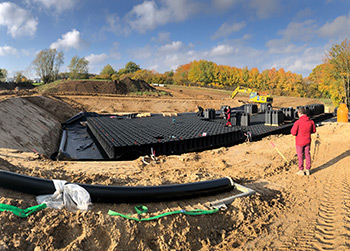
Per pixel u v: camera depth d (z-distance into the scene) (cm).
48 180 393
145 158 819
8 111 1684
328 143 1008
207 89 7594
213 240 370
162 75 9062
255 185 579
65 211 345
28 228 301
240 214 427
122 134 1458
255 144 1080
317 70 7394
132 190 413
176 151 1333
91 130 1984
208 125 1848
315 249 324
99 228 321
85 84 4794
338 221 395
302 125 647
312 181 609
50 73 6150
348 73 3378
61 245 298
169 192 436
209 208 425
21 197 362
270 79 9481
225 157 863
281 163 773
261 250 334
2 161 538
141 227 346
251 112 2692
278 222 413
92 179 527
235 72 9762
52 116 2544
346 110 1437
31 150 1391
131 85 5400
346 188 545
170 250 329
